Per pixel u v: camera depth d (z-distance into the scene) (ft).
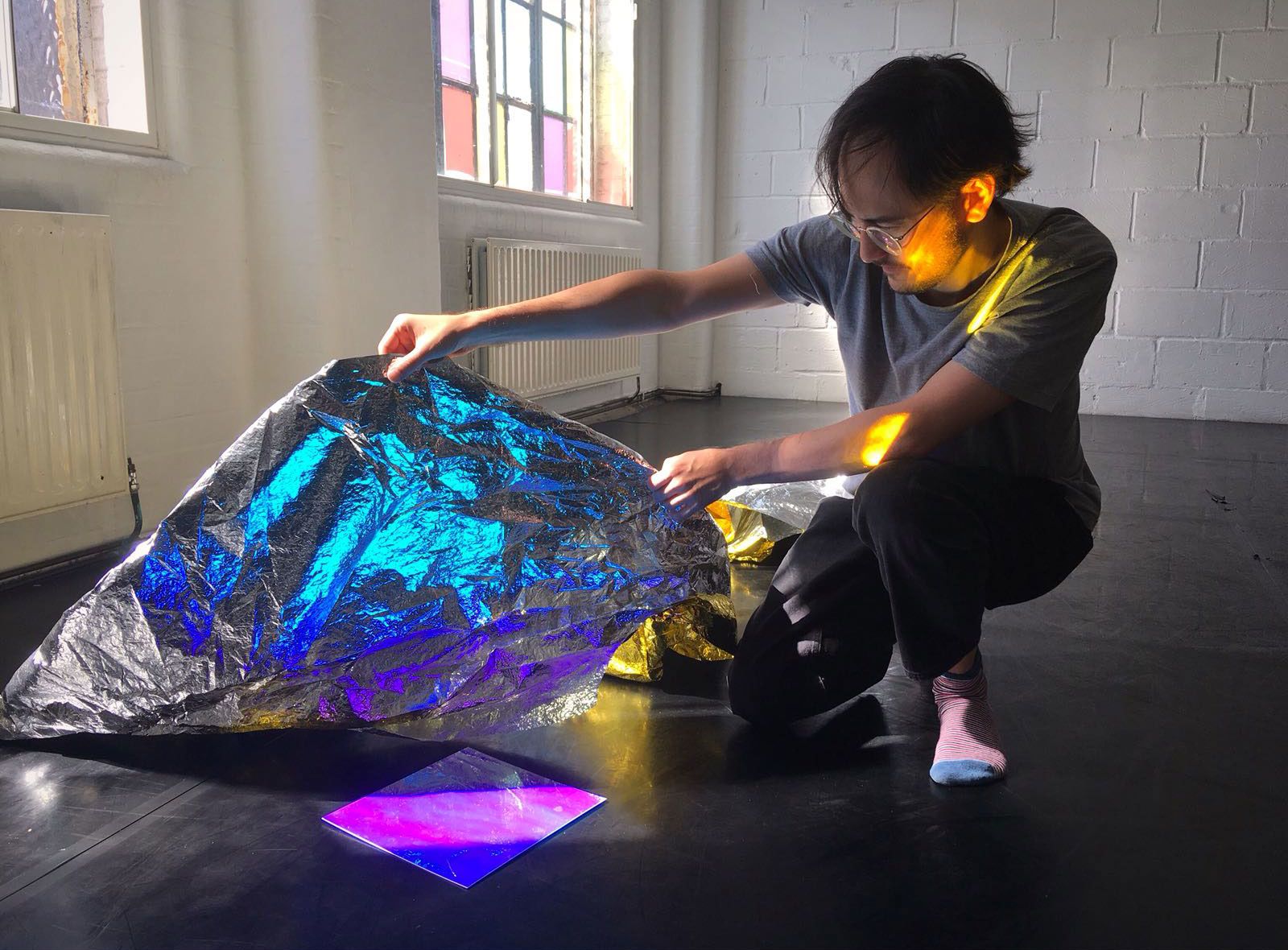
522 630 4.49
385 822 3.81
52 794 4.00
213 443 8.45
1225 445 13.29
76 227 6.77
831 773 4.26
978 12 16.01
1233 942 3.14
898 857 3.60
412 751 4.42
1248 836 3.76
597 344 15.01
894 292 4.15
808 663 4.47
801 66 17.08
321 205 8.51
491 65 13.08
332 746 4.45
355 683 4.33
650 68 16.80
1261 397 15.53
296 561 4.20
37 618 6.22
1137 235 15.75
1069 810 3.95
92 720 4.34
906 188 3.36
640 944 3.10
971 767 4.13
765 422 15.19
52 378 6.69
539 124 14.35
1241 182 15.15
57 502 6.83
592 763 4.33
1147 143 15.48
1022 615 6.31
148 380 7.82
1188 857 3.63
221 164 8.32
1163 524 8.79
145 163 7.66
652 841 3.70
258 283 8.72
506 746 4.49
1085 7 15.47
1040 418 4.14
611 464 4.58
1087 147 15.78
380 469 4.21
